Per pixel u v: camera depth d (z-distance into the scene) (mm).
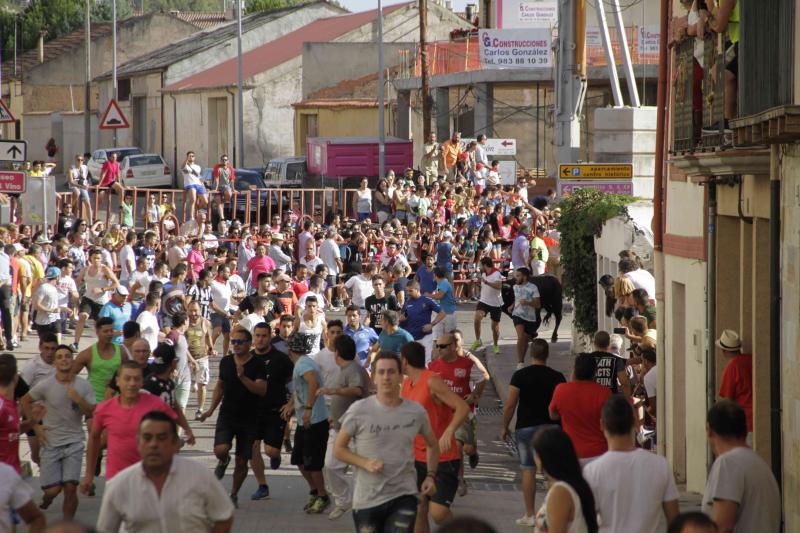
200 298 55938
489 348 67688
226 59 172375
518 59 111625
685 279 36531
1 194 53875
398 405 22953
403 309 53750
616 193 55562
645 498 18531
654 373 39125
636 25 104938
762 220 28562
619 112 61125
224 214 100750
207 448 42812
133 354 31016
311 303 47469
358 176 116562
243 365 32656
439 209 94438
